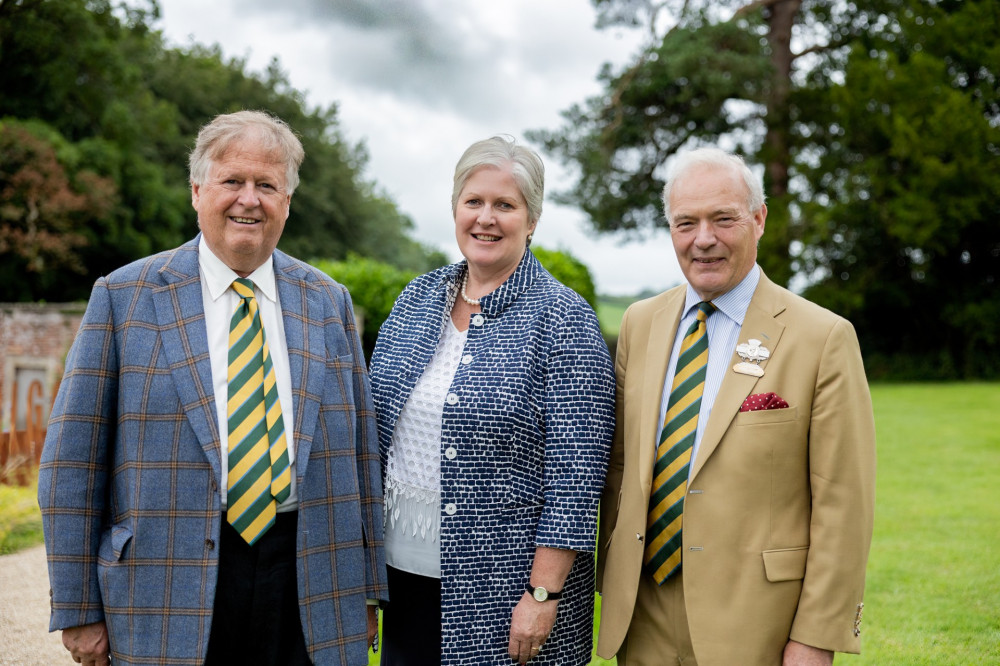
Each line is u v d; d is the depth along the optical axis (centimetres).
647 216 2117
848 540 208
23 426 1249
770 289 229
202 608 202
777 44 2059
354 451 228
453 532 229
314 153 3359
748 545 212
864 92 1950
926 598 452
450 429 232
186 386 207
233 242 213
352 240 3512
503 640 229
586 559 241
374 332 1172
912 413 1284
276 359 221
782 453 213
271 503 209
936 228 1842
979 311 1961
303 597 213
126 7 2477
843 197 1945
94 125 2395
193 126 3102
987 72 2017
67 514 199
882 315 2161
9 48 2209
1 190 2069
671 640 222
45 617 423
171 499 204
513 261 249
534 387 233
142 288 213
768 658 210
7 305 1258
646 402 230
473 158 241
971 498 699
